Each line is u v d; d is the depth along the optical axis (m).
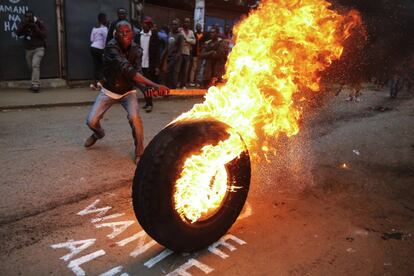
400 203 4.09
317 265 2.90
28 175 4.38
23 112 7.82
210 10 15.76
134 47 4.73
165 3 14.58
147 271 2.74
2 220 3.35
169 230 2.67
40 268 2.72
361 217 3.73
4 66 9.83
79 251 2.95
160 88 3.85
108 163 4.90
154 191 2.54
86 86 11.20
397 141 6.63
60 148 5.45
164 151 2.56
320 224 3.54
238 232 3.32
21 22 9.78
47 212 3.54
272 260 2.93
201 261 2.88
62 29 10.64
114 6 11.30
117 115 7.89
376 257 3.04
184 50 10.73
